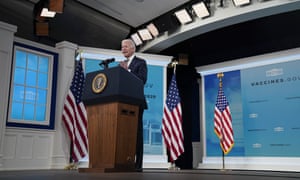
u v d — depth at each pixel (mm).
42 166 5543
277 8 5297
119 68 2582
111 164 2496
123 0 6254
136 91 2734
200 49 7668
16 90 5418
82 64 6250
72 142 5621
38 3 5703
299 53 6254
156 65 6910
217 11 5992
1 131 4961
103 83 2631
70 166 5414
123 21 7141
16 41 5441
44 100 5816
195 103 8586
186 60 7727
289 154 6191
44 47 5875
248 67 7016
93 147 2652
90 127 2711
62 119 5711
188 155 8117
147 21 7137
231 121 6621
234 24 6504
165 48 7293
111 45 7188
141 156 3066
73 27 6383
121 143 2545
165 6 6477
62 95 5918
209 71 7664
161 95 6816
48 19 5812
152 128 6602
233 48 7270
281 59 6535
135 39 7215
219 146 7250
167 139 6219
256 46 6965
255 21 6324
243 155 6793
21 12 5617
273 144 6422
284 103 6406
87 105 2773
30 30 5895
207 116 7574
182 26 6559
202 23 6199
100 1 6273
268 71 6707
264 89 6715
